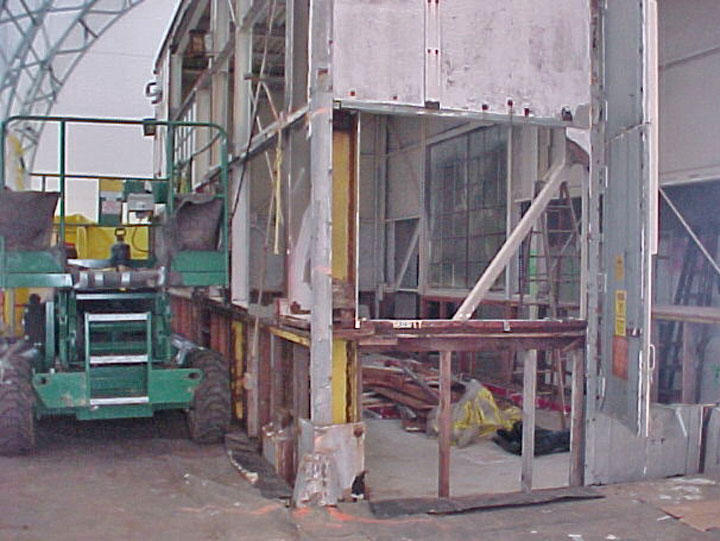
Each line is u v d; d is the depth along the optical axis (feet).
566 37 20.30
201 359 26.37
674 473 20.90
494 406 27.81
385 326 18.93
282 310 22.20
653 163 18.66
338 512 17.69
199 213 25.35
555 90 20.20
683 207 29.60
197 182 37.14
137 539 16.75
